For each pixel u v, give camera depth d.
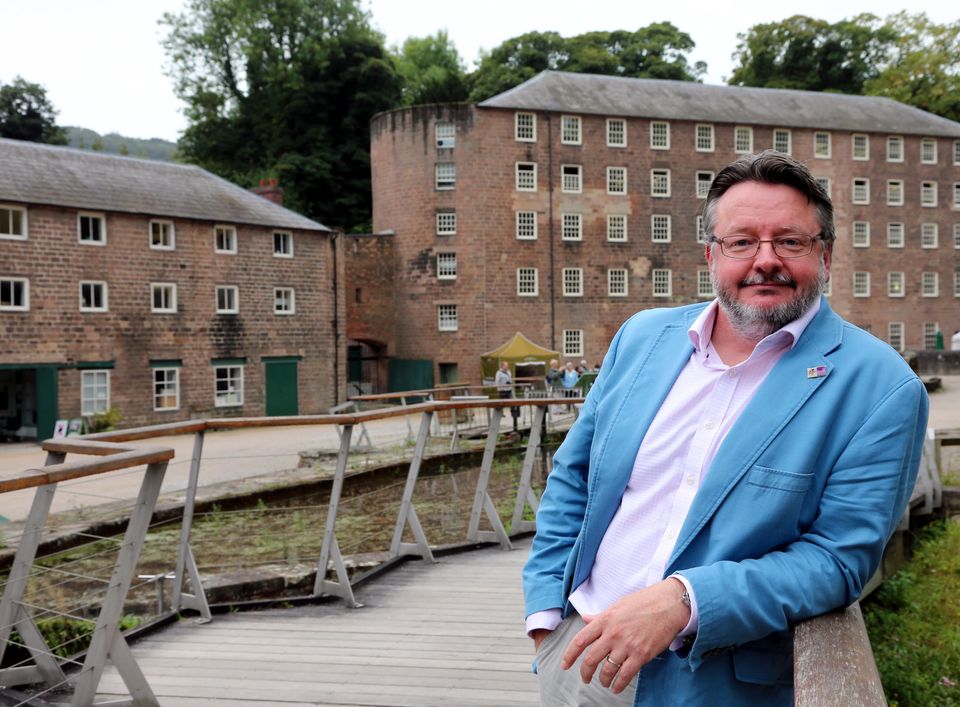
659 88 45.50
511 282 41.00
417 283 41.22
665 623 1.58
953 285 49.03
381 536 9.84
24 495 12.62
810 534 1.69
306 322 33.75
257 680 4.22
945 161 48.94
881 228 47.53
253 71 58.59
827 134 46.38
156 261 29.50
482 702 3.91
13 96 59.81
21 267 26.27
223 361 31.25
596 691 1.93
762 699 1.72
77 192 27.78
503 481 13.44
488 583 6.24
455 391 33.97
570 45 66.19
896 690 6.68
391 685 4.14
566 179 41.94
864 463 1.66
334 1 58.03
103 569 8.23
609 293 42.41
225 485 12.55
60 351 27.11
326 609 5.59
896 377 1.71
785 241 1.87
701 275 43.94
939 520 10.36
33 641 3.87
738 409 1.86
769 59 68.31
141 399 29.09
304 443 20.86
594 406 2.21
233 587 6.30
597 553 2.04
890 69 64.56
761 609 1.57
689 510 1.78
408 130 41.31
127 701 3.66
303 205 54.12
